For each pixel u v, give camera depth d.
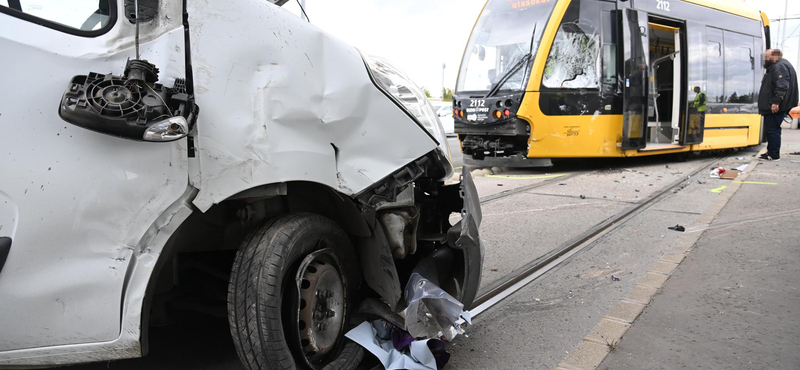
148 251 1.94
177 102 1.85
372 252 2.72
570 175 9.90
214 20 2.06
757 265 4.31
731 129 13.12
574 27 9.91
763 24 14.90
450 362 2.91
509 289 4.04
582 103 9.99
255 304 2.10
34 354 1.84
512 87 9.88
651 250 4.94
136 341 1.95
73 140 1.80
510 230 5.81
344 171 2.45
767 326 3.22
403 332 2.82
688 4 11.81
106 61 1.85
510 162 10.19
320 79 2.37
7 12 1.77
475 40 10.81
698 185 8.51
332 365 2.45
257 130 2.11
